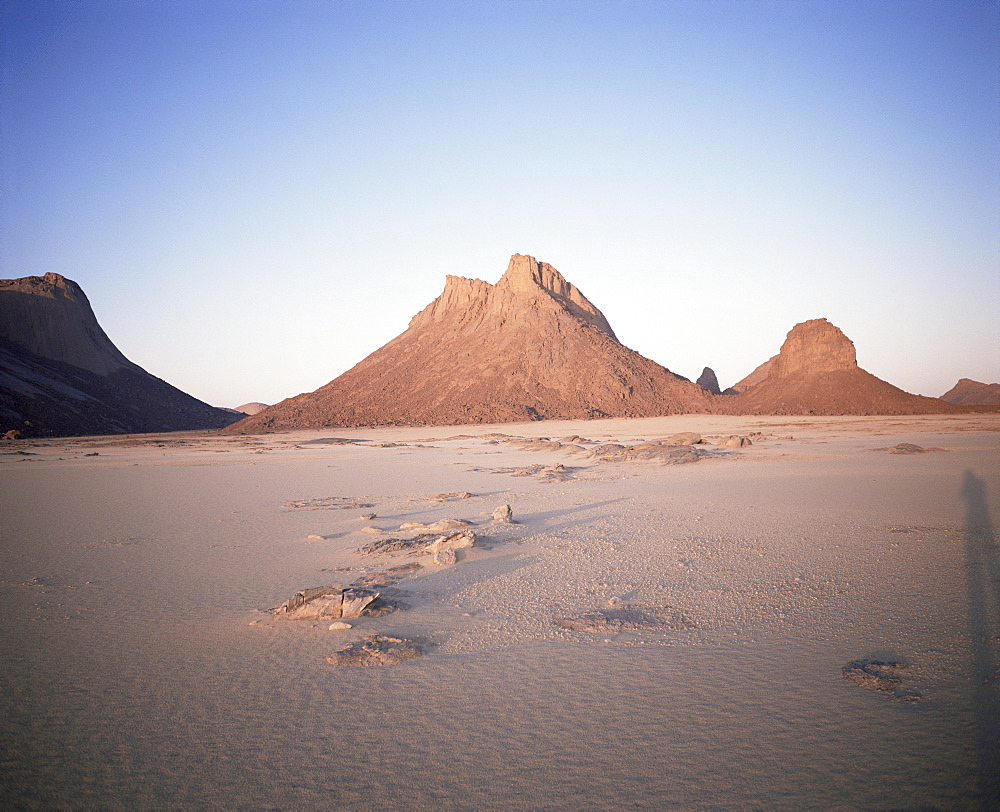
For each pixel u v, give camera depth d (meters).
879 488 28.41
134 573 16.38
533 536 20.08
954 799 6.05
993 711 7.78
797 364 135.88
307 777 6.92
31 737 8.02
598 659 9.95
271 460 60.81
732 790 6.38
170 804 6.51
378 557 17.59
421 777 6.84
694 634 10.92
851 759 6.88
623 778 6.68
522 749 7.34
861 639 10.38
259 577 15.79
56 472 49.84
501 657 10.16
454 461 54.81
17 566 17.36
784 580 14.09
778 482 32.25
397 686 9.19
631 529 21.00
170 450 81.38
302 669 9.94
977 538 17.59
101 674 9.94
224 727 8.13
